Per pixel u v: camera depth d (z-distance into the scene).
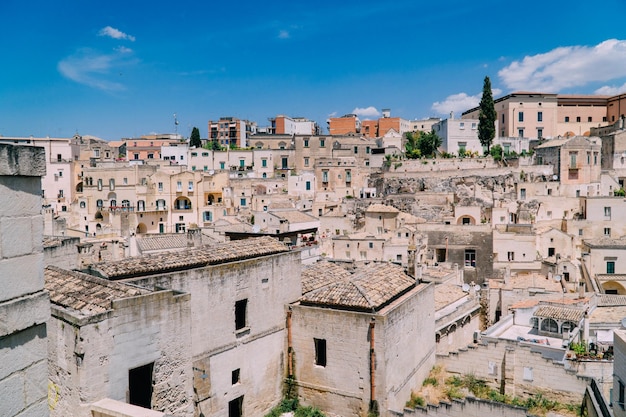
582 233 78.56
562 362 32.22
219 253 29.22
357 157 131.12
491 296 50.25
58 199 117.50
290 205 102.00
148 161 130.75
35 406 9.22
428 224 71.69
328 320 29.42
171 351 20.45
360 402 28.44
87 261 42.41
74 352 17.77
